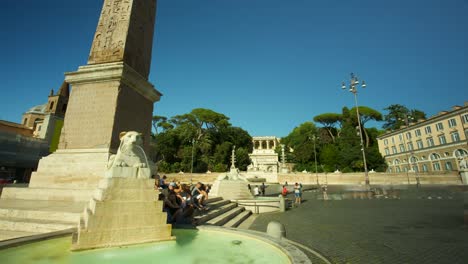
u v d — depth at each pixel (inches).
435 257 181.5
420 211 423.2
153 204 163.0
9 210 206.1
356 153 1672.0
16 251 129.6
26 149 1067.3
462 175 1185.4
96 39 339.3
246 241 164.9
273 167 2167.8
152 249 144.7
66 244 143.2
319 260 156.6
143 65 365.7
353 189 1090.7
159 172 1647.4
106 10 355.3
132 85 319.9
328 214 417.1
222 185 540.4
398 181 1363.2
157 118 2257.6
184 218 232.5
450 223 311.7
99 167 264.1
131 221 152.3
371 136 2210.9
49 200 257.3
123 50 320.8
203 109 2075.5
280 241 157.2
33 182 279.0
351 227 301.3
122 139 177.8
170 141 1830.7
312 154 1932.8
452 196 674.2
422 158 1716.3
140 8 370.0
